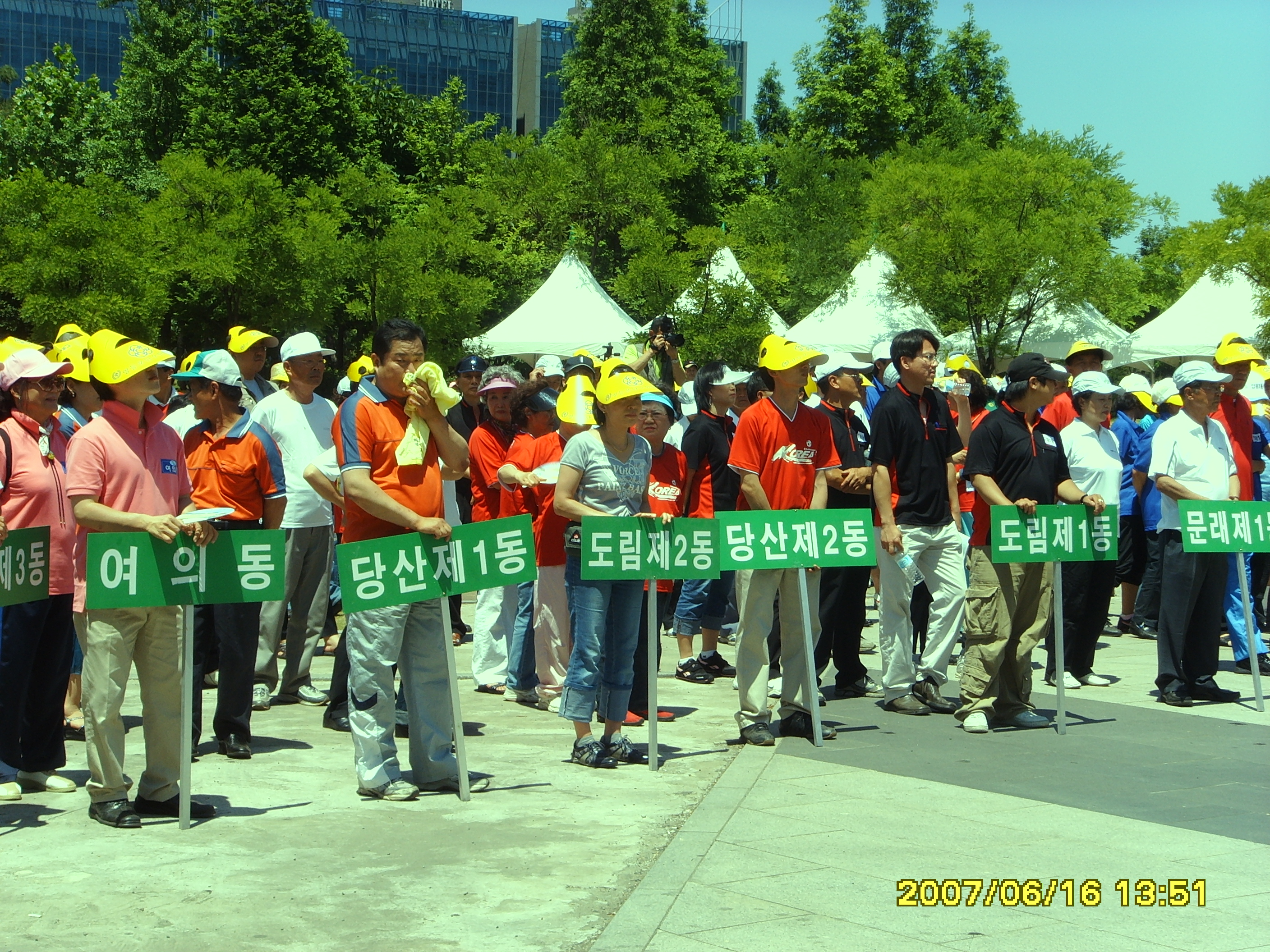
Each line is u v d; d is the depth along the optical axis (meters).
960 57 49.53
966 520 10.62
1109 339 25.66
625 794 6.00
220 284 28.78
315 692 8.32
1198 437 8.55
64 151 37.75
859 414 11.54
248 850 5.05
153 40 42.91
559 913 4.35
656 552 6.53
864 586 8.73
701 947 4.02
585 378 8.03
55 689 6.06
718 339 23.36
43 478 6.04
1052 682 9.23
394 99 43.41
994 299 25.59
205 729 7.50
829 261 36.91
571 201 34.22
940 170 27.42
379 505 5.77
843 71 45.59
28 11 95.06
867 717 7.96
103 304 25.44
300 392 8.16
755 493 7.00
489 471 8.37
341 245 29.42
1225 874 4.84
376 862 4.90
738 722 7.18
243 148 36.91
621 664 6.65
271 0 38.38
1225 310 21.55
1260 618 11.79
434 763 6.05
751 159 48.94
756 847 5.09
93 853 5.00
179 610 5.54
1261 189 23.70
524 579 6.02
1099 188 28.12
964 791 6.08
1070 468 9.27
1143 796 6.02
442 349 30.72
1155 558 11.64
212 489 6.85
